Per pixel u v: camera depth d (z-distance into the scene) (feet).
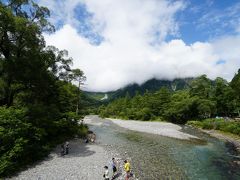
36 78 100.68
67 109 155.74
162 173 78.18
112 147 120.57
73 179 67.00
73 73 176.55
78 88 186.60
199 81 336.49
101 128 222.89
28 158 80.33
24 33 90.27
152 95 387.55
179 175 76.95
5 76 93.56
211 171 82.99
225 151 117.91
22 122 81.15
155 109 356.38
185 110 302.86
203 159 99.96
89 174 72.54
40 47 107.24
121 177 72.64
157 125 258.57
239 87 239.30
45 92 118.01
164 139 152.87
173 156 103.60
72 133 145.69
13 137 75.20
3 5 90.43
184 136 169.17
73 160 88.02
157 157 100.68
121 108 460.96
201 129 225.15
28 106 95.96
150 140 147.95
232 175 79.15
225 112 305.53
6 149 72.28
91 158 92.58
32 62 95.71
